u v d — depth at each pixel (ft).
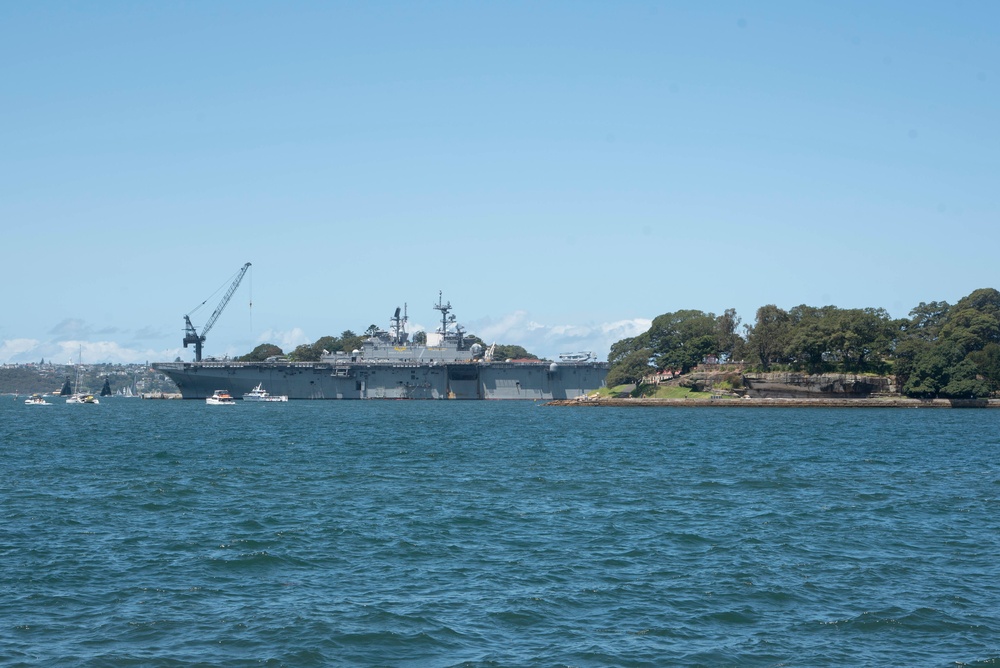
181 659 110.42
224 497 225.35
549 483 253.65
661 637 118.52
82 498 223.10
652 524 189.37
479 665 108.99
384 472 280.51
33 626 121.49
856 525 189.16
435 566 153.38
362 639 116.98
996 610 129.59
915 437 431.43
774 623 124.16
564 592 137.80
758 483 254.47
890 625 123.34
